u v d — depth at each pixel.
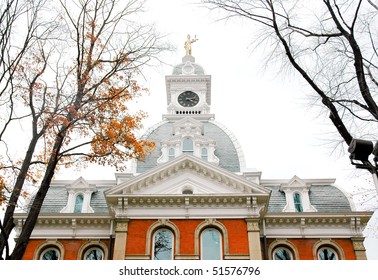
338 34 12.05
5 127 14.09
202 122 35.22
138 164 30.45
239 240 23.22
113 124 15.92
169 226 23.86
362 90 11.38
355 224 25.89
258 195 24.12
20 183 13.65
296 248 25.41
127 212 24.20
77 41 15.25
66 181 29.72
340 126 11.41
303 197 27.91
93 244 25.75
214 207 24.31
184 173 25.59
